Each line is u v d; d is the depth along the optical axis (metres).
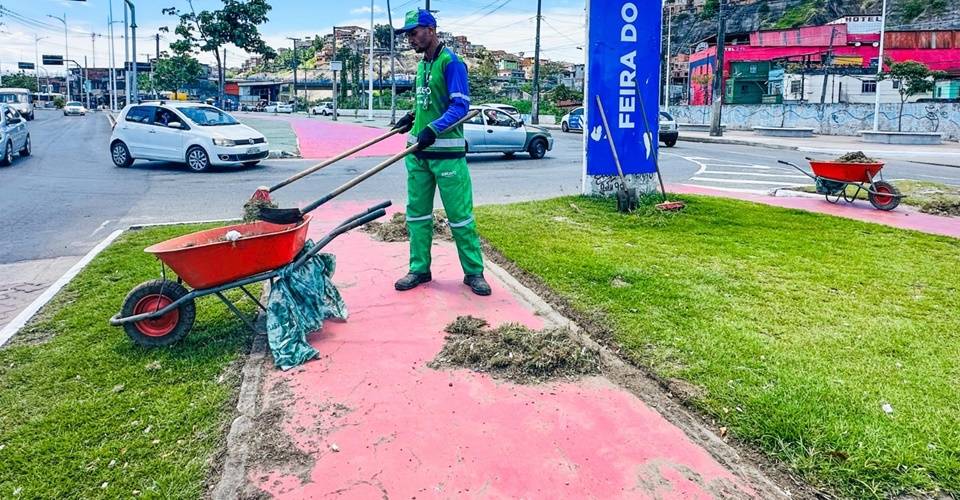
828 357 3.82
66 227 8.27
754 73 45.22
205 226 7.88
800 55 44.66
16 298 5.43
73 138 25.92
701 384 3.48
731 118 40.16
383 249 6.59
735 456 2.90
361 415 3.21
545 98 64.88
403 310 4.72
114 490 2.65
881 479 2.69
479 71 78.44
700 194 11.08
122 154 15.27
